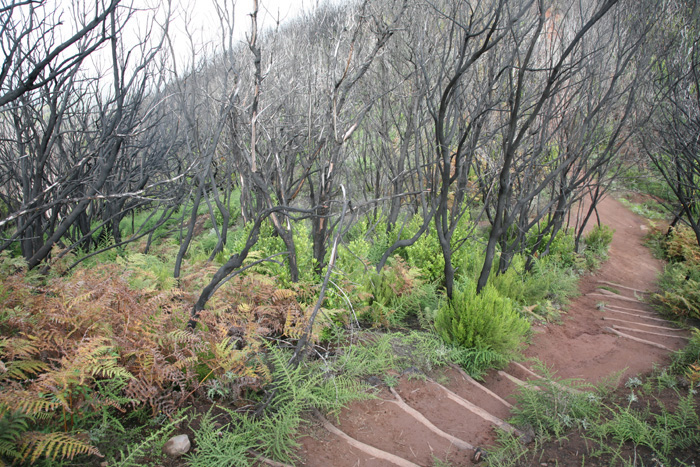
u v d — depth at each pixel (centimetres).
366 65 453
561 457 309
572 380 398
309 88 496
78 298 296
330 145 530
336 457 289
